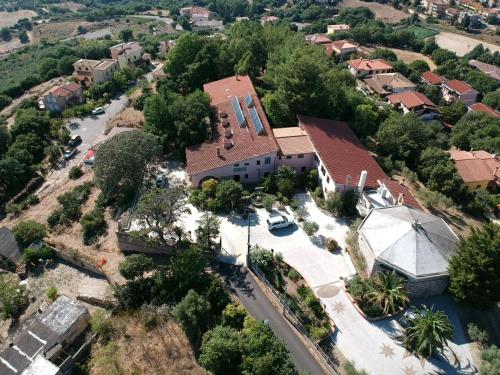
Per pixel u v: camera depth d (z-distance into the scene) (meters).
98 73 113.06
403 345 37.66
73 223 56.16
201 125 65.50
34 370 35.28
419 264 40.03
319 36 161.75
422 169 65.50
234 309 39.03
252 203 56.31
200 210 55.41
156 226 46.19
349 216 53.97
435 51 155.12
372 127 73.75
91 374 36.72
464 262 37.34
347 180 53.94
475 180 69.25
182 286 42.28
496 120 95.06
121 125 84.25
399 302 39.84
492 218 61.22
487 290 36.38
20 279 49.59
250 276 45.47
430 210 58.47
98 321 40.06
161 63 134.38
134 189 57.75
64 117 97.00
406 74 132.75
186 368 35.69
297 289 43.00
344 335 38.59
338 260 47.12
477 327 38.28
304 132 64.44
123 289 42.97
